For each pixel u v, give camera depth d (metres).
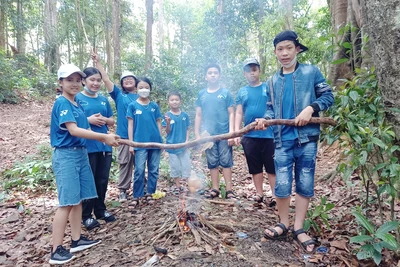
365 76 2.72
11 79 14.51
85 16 24.14
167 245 2.66
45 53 21.77
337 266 2.45
